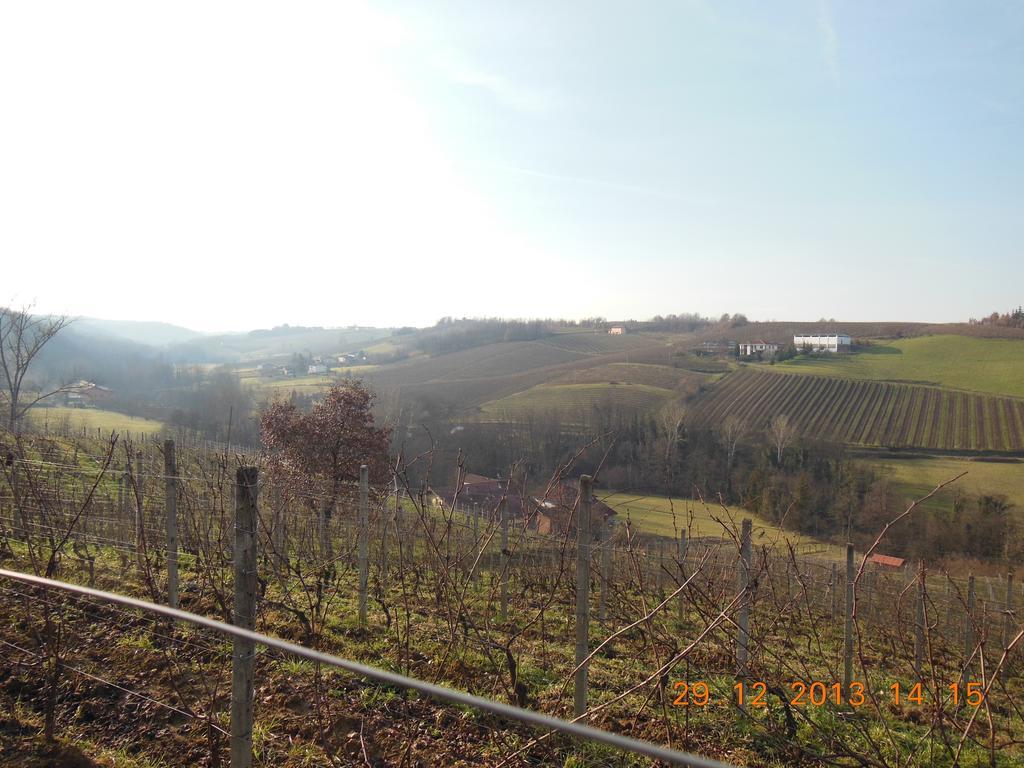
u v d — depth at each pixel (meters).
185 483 9.76
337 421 17.00
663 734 5.30
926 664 9.08
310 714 4.98
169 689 5.08
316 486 12.85
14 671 5.16
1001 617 10.16
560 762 4.69
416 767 4.38
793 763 5.21
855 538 23.38
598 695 6.09
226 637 5.97
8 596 6.49
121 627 6.07
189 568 8.71
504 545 8.23
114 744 4.38
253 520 3.54
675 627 8.39
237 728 3.42
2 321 24.03
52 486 10.54
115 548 9.09
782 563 9.58
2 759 4.06
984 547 23.02
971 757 5.79
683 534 6.83
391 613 7.80
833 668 8.12
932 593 11.91
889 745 5.80
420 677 5.98
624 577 9.62
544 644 7.05
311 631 6.37
